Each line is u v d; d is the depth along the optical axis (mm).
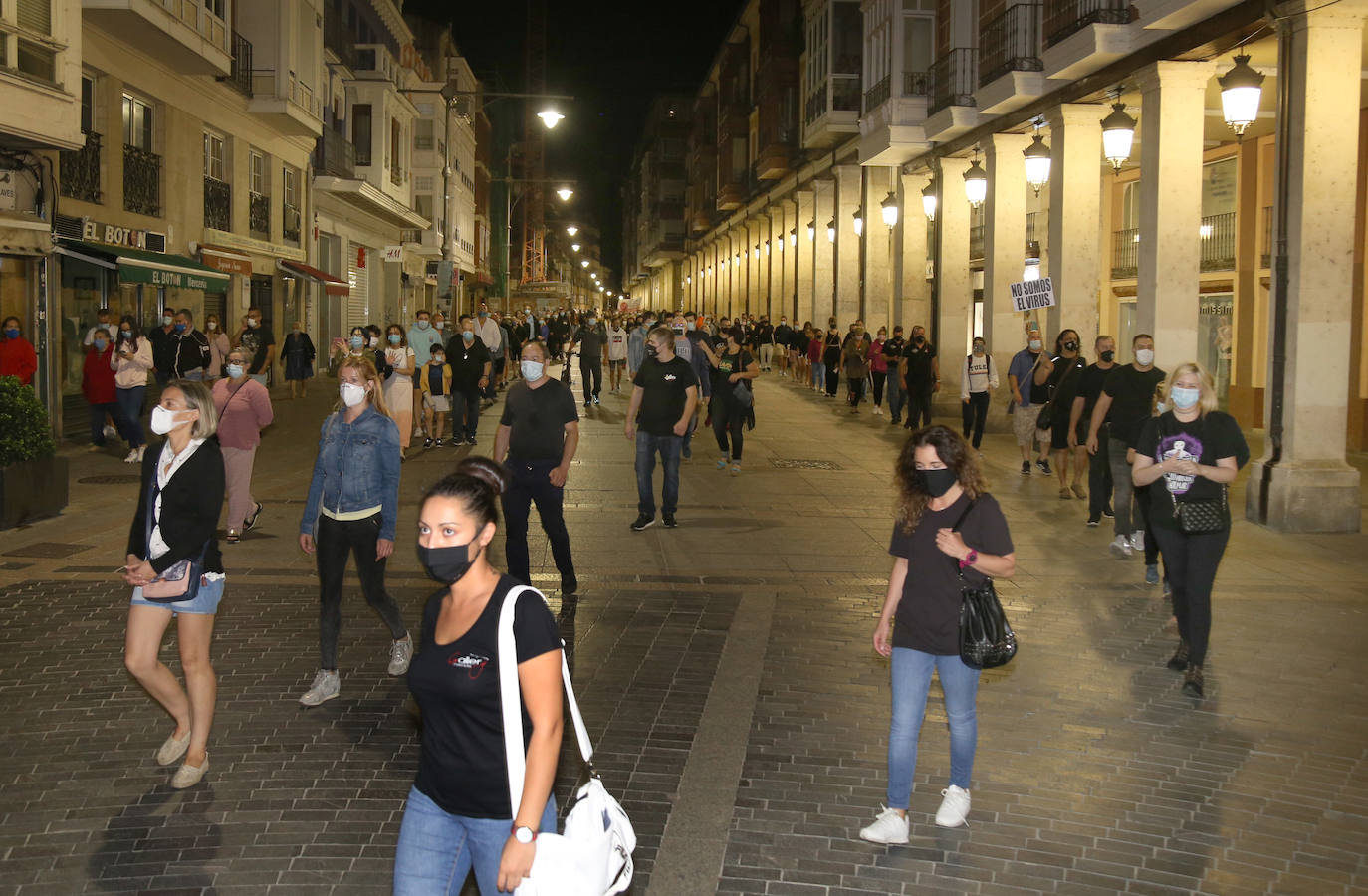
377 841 4508
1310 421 11344
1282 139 11484
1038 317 21938
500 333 24312
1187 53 13758
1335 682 6656
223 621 7535
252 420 10164
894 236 26156
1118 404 10094
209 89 22281
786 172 41000
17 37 13156
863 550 10297
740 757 5418
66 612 7734
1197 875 4355
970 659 4457
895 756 4547
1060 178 17266
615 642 7262
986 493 4520
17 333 14172
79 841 4465
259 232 26125
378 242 40625
